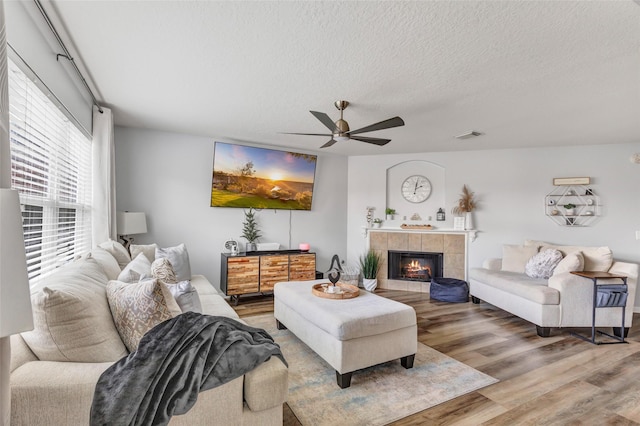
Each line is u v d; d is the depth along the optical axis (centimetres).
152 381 119
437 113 348
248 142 502
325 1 173
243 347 144
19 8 165
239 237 502
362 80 271
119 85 288
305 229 565
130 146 426
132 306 144
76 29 201
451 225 548
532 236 507
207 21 192
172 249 361
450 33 200
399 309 256
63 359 128
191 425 128
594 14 178
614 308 336
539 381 242
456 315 410
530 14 180
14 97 167
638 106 319
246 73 261
